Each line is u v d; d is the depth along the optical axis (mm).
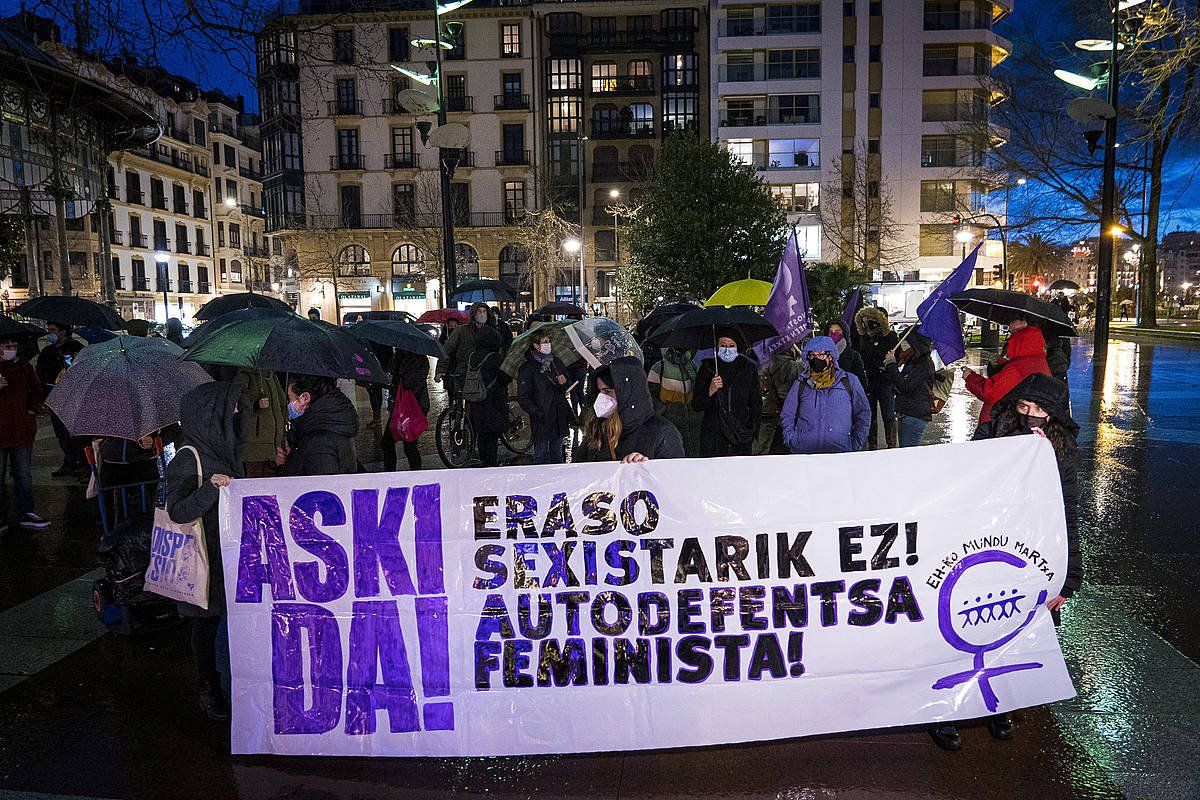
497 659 3611
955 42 50844
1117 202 28328
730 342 6578
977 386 5273
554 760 3553
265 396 5223
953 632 3695
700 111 56875
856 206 50281
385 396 17922
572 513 3621
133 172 55469
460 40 54688
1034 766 3387
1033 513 3732
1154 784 3236
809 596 3658
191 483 3645
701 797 3215
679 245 26516
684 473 3639
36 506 7965
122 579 4594
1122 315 73000
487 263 55406
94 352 4449
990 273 52156
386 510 3617
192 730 3807
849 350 8789
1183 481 8305
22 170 13367
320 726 3590
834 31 51375
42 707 4016
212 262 65562
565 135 56250
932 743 3611
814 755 3527
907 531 3682
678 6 55844
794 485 3654
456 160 12953
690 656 3645
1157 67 13086
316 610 3611
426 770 3473
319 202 55000
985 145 32375
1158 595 5234
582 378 8938
